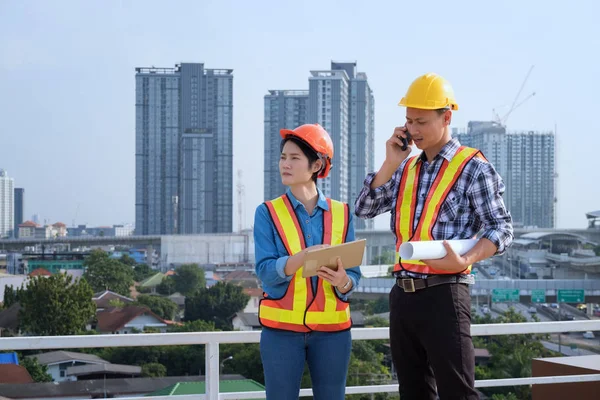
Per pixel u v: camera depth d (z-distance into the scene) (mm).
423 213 3033
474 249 2842
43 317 56594
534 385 4539
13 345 3133
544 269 130375
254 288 100938
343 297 3021
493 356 28453
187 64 186000
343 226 3141
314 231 3088
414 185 3105
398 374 3178
